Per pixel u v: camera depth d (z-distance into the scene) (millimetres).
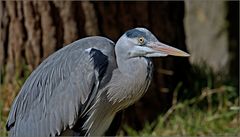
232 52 18797
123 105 10344
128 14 13086
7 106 12812
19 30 13039
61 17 12812
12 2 13008
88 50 10078
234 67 18641
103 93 10133
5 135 12125
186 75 14008
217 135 12984
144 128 13250
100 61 9977
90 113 10164
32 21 12906
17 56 13141
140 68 9977
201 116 13406
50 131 10125
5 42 13273
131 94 10133
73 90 9984
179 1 13703
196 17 18906
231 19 19000
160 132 13055
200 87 13898
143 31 9883
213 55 18734
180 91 13812
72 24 12805
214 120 13320
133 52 9914
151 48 9820
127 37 9961
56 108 10062
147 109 13477
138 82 10031
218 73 14773
